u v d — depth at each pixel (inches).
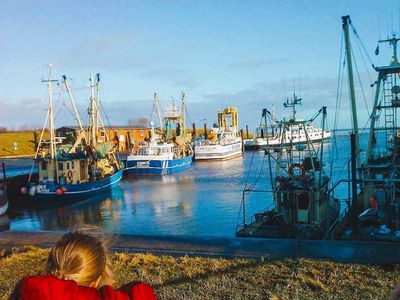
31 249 526.6
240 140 3592.5
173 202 1428.4
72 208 1392.7
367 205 787.4
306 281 359.6
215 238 531.5
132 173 2282.2
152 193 1651.1
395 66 798.5
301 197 768.9
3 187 1337.4
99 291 92.5
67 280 90.1
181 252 480.7
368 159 841.5
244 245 490.9
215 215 1184.8
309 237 734.5
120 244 526.9
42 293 86.0
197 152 3112.7
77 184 1499.8
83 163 1637.6
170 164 2308.1
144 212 1280.8
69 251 94.3
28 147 3966.5
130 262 438.3
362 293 327.0
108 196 1600.6
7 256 493.4
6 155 3678.6
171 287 359.9
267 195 1483.8
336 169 1897.1
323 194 821.9
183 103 2910.9
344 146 3469.5
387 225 696.4
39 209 1390.3
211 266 412.8
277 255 446.0
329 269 387.9
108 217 1229.1
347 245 465.1
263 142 4101.9
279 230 760.3
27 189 1473.9
